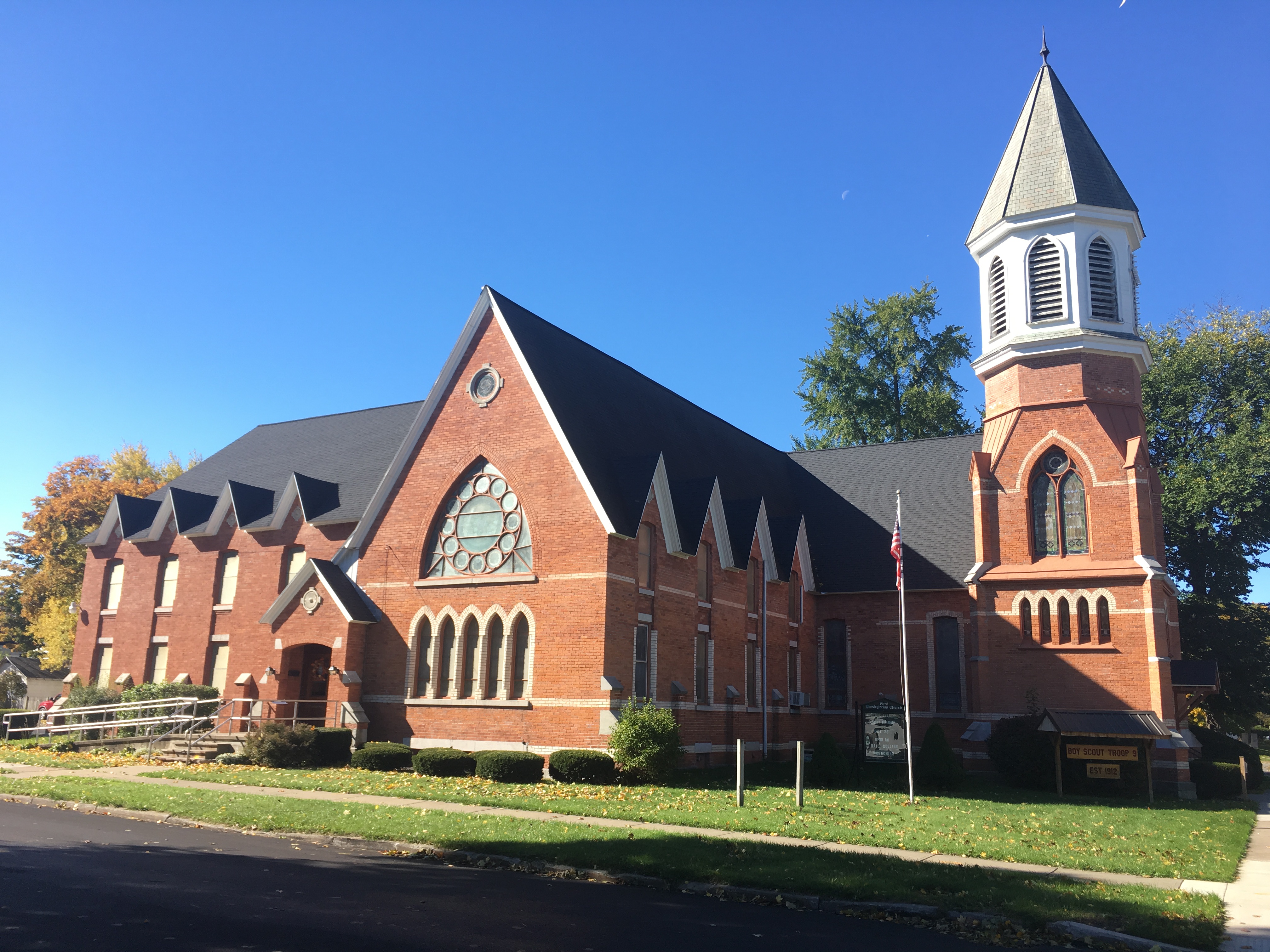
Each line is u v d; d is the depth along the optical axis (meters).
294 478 37.09
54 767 26.94
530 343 30.91
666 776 25.03
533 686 27.23
